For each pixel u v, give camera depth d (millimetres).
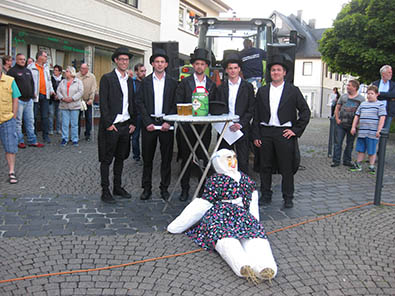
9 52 10023
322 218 4770
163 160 5355
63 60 12016
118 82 5074
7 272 3230
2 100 5621
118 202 5258
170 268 3381
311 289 3082
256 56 7098
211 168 5504
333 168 7973
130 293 2967
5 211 4688
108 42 13750
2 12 9594
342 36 17312
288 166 5145
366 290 3084
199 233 3896
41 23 10742
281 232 4281
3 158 7441
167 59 5125
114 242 3896
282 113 5012
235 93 5113
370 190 6188
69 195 5457
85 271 3283
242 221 3648
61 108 9133
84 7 12328
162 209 5000
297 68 42250
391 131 16062
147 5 15641
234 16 8492
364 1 16891
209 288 3066
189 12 19969
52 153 8219
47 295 2904
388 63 15789
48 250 3668
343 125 7945
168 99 5145
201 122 4340
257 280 3150
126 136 5301
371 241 4074
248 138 5348
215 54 8516
